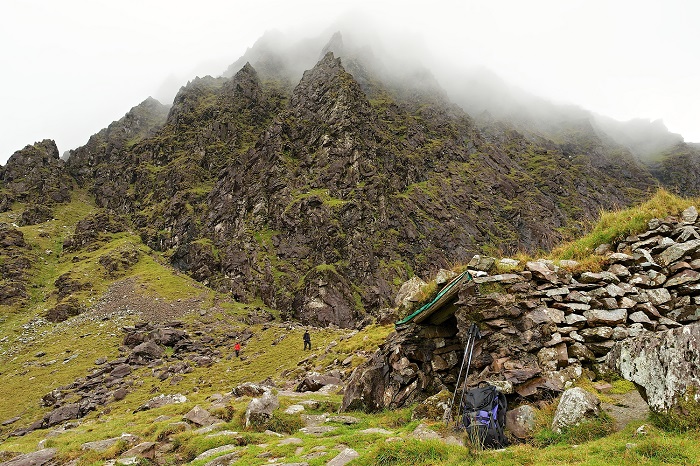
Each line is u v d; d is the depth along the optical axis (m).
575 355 12.27
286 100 197.38
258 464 11.34
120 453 15.81
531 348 12.53
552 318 12.95
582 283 14.23
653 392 8.53
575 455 7.92
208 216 128.25
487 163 178.00
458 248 124.19
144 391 43.69
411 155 155.88
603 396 10.72
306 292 90.12
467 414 10.59
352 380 19.09
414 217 127.06
